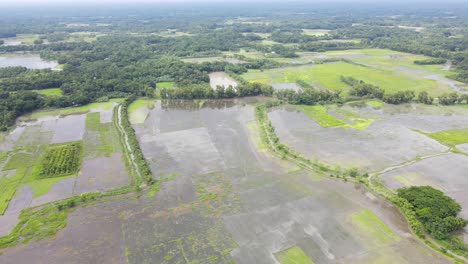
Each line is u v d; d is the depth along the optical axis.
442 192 70.25
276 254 56.81
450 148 94.69
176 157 89.19
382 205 69.81
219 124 111.56
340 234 61.56
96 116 117.81
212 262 55.06
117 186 75.69
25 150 92.31
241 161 87.44
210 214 66.88
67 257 56.03
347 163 86.31
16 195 72.06
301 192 74.31
